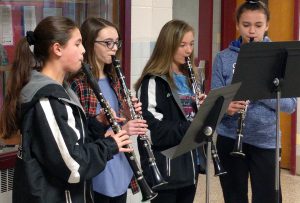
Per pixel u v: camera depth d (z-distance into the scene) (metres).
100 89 1.89
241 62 1.98
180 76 2.19
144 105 2.09
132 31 3.01
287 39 4.23
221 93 1.76
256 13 2.27
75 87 1.94
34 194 1.51
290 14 4.19
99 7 2.93
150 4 3.10
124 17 2.92
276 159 2.16
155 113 2.08
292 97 2.15
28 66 1.60
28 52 1.62
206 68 4.43
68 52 1.61
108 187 2.01
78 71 1.88
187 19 4.30
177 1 4.21
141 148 1.98
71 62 1.63
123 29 2.92
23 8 2.57
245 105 2.22
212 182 3.91
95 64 2.01
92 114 1.94
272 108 2.34
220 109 1.79
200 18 4.38
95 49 2.00
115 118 1.82
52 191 1.54
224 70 2.41
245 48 1.95
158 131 2.04
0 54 2.48
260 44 1.96
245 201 2.49
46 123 1.50
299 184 3.98
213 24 4.49
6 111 1.61
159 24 3.16
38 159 1.53
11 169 2.40
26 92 1.54
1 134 1.66
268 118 2.34
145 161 1.98
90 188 1.70
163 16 3.18
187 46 2.15
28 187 1.51
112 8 2.93
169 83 2.10
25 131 1.53
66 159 1.49
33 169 1.52
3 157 2.35
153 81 2.12
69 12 2.80
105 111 1.81
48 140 1.49
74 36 1.62
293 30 4.18
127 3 2.91
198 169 2.19
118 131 1.77
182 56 2.16
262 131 2.35
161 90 2.11
